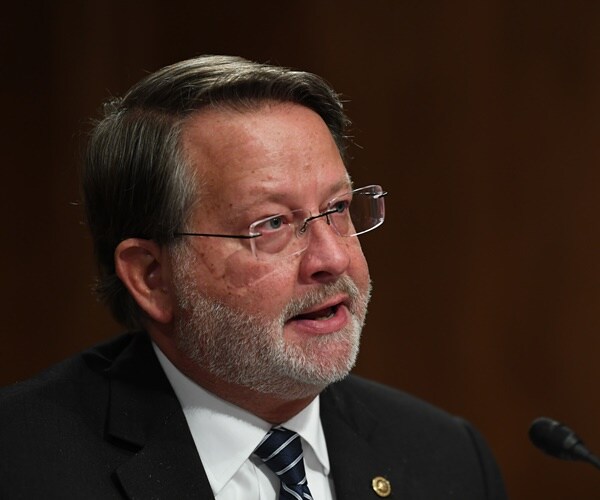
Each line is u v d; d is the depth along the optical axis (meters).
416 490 5.46
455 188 9.41
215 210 4.75
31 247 8.99
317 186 4.79
